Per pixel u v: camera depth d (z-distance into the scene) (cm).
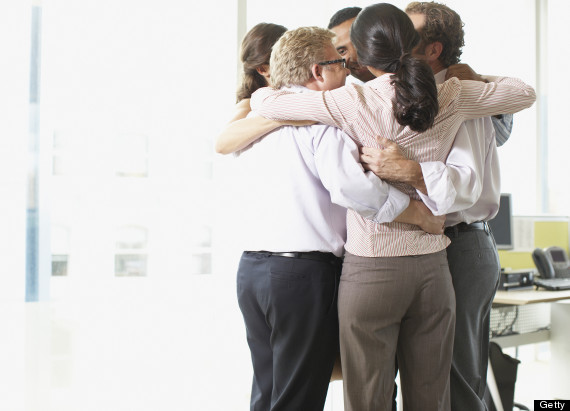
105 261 293
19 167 274
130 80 300
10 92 272
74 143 286
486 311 207
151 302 303
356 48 169
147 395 300
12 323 271
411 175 162
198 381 313
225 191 321
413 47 165
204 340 316
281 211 179
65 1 285
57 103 282
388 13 163
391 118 163
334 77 182
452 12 202
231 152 192
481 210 202
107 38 295
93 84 291
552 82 492
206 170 320
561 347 385
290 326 177
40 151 278
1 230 270
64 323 282
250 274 184
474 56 442
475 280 197
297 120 175
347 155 164
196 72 318
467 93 172
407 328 173
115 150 296
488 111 175
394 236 166
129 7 301
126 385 296
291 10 352
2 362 269
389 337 169
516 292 343
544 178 490
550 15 489
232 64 328
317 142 173
